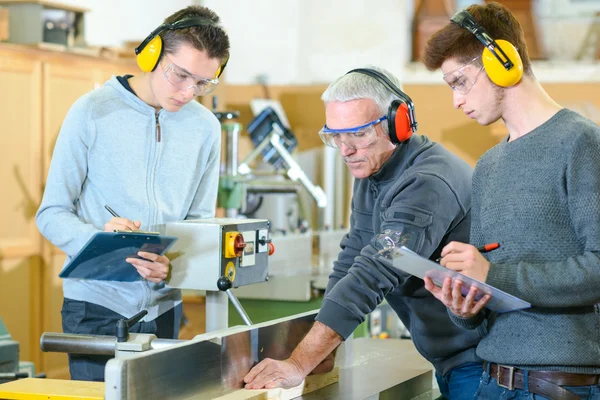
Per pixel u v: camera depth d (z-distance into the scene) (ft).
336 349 7.07
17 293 14.15
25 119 14.20
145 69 7.25
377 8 23.13
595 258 5.32
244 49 24.13
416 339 7.27
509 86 5.79
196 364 5.49
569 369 5.63
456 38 5.83
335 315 6.18
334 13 23.45
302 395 6.43
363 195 7.45
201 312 15.44
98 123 7.54
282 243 13.16
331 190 20.10
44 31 15.42
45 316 14.67
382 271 6.24
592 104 21.68
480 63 5.79
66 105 15.06
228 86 23.93
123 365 4.88
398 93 6.68
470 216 6.67
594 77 21.84
